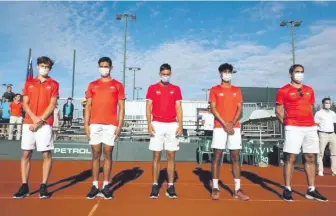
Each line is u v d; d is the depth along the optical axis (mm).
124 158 11156
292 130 4805
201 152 10359
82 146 10977
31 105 4750
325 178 7277
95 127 4754
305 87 4922
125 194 5133
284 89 4957
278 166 9508
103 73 4883
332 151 7727
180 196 5027
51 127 4793
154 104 5027
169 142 4992
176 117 5145
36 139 4695
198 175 7504
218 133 4887
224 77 4984
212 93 5016
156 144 4941
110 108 4809
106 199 4684
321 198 4691
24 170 4797
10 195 4953
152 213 3916
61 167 8734
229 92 4977
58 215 3775
